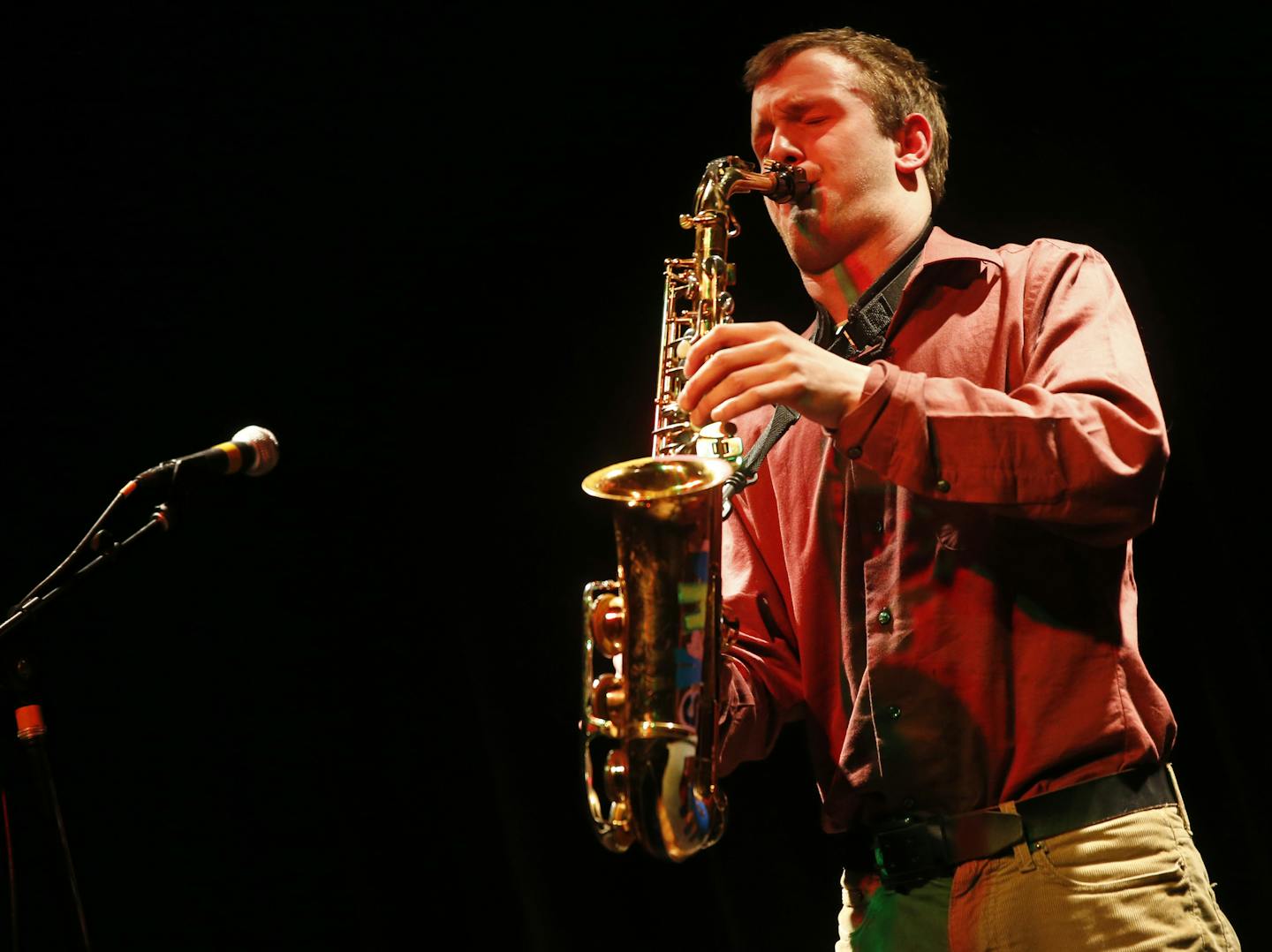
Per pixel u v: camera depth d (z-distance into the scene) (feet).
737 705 6.97
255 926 12.03
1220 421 11.09
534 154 13.03
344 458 13.10
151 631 12.44
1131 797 5.77
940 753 6.04
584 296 13.37
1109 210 11.35
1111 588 6.06
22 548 12.09
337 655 12.76
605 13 12.62
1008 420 5.46
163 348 12.60
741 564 7.39
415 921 12.25
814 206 7.07
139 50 12.21
